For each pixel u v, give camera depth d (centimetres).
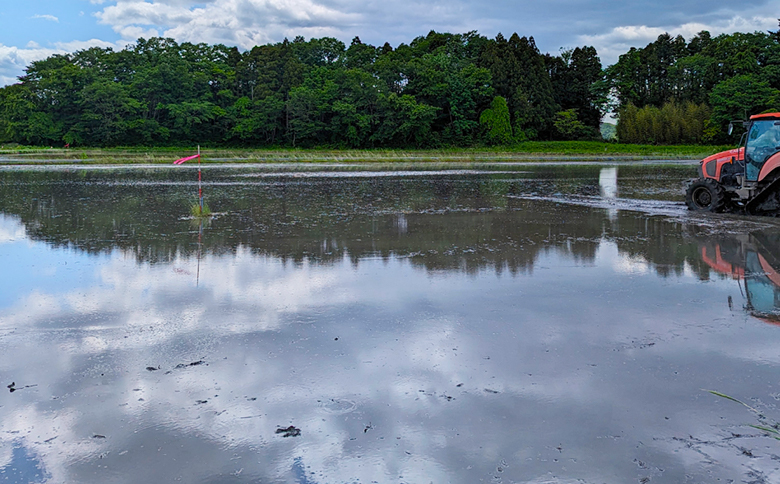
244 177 2895
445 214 1445
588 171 3656
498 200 1794
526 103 8156
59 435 378
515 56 8475
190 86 7012
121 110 6581
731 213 1484
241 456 352
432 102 7925
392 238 1093
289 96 7356
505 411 406
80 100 6412
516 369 477
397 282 757
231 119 7256
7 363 491
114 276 788
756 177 1395
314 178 2830
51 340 545
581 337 551
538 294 700
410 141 7769
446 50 8906
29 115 6375
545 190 2180
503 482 325
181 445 365
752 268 842
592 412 405
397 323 591
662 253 954
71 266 849
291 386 446
